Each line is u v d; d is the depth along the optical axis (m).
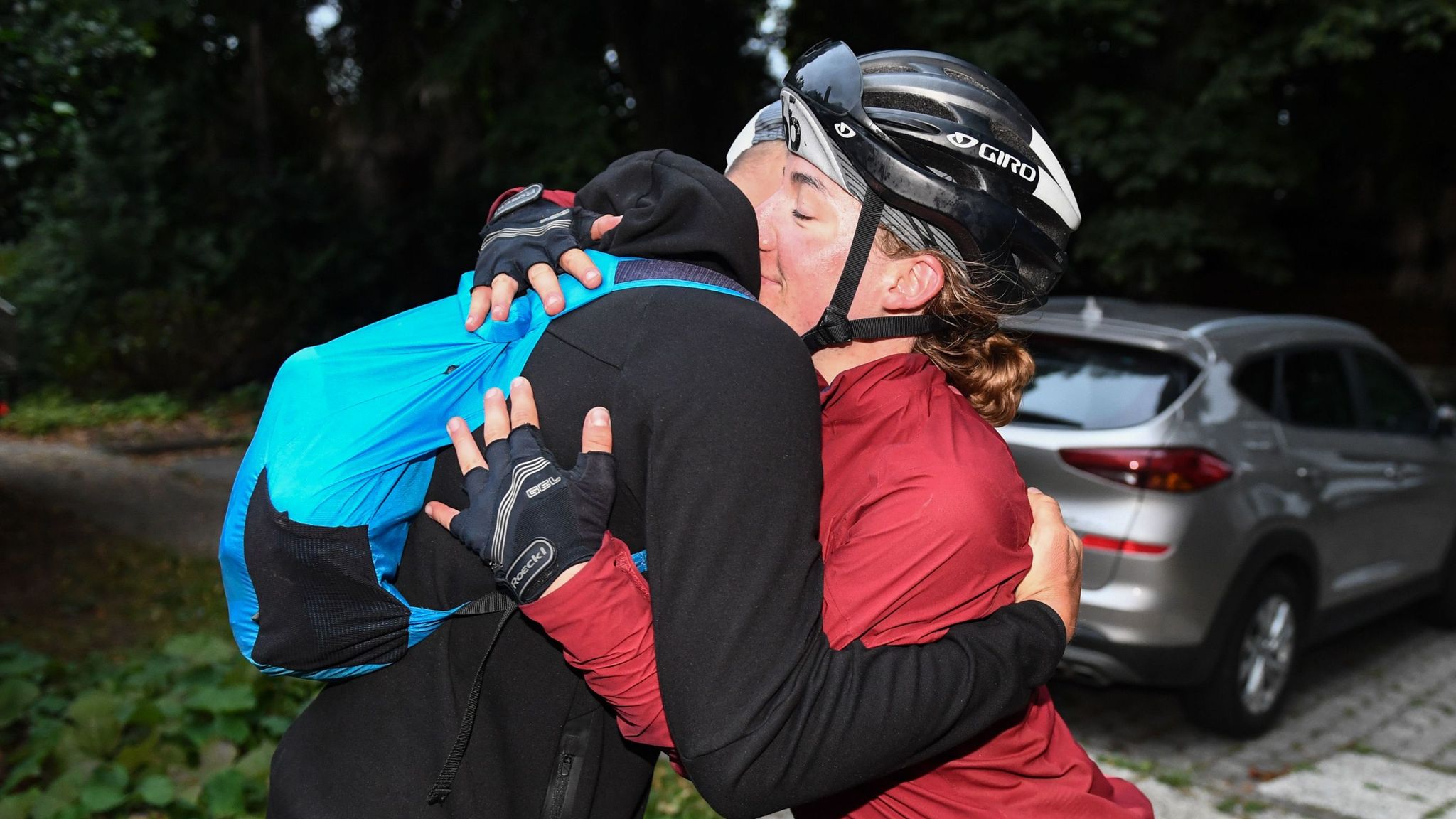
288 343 14.86
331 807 1.05
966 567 1.04
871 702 0.94
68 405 13.73
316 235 15.21
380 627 1.02
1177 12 9.86
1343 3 9.04
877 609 1.01
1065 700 4.75
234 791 3.06
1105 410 3.99
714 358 0.96
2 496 8.79
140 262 14.56
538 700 1.06
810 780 0.93
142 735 3.60
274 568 0.99
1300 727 4.52
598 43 11.15
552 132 10.35
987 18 9.67
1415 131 10.94
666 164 1.14
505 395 1.02
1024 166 1.17
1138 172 9.94
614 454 0.98
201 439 12.02
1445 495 5.50
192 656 3.95
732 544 0.92
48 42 6.52
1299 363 4.61
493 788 1.05
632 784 1.15
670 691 0.92
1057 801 1.16
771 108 1.34
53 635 5.34
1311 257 15.13
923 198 1.13
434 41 11.98
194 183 14.79
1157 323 4.27
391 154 14.91
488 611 1.02
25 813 3.00
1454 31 9.08
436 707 1.05
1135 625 3.81
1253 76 9.31
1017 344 1.30
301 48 12.75
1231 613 4.02
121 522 8.10
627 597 0.95
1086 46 9.74
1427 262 12.32
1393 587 5.18
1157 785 3.90
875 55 1.21
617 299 1.02
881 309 1.19
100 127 13.20
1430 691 5.02
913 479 1.06
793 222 1.20
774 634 0.92
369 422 0.99
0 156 6.58
